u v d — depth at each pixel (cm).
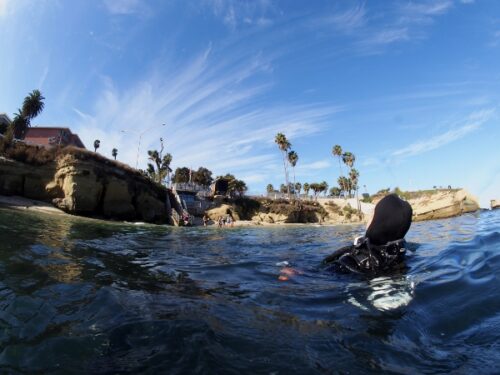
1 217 1125
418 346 190
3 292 287
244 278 385
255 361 178
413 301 259
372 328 218
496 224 855
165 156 5175
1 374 165
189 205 3869
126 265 456
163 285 345
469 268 337
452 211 1817
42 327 220
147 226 2120
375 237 362
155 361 177
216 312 254
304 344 197
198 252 650
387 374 162
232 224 3569
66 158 2372
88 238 808
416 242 604
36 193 2314
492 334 190
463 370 160
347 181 7312
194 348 191
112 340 202
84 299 278
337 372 166
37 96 3067
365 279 341
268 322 234
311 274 390
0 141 2302
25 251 487
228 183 4584
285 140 5497
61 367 172
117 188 2577
